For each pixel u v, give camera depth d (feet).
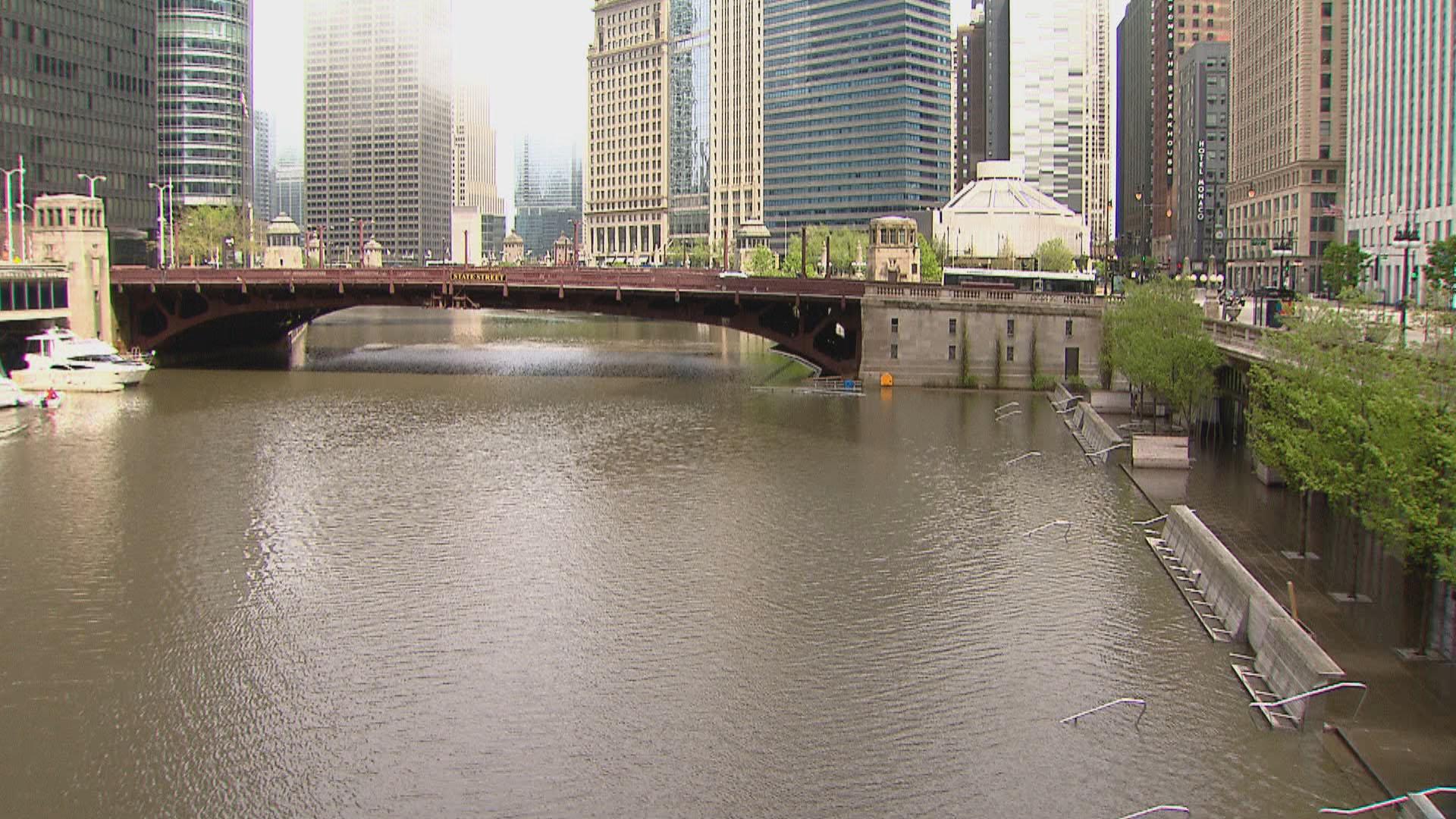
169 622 162.40
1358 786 116.78
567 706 136.46
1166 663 147.54
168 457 270.87
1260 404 220.84
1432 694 133.18
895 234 535.19
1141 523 212.23
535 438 298.15
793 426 319.27
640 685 142.10
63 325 436.76
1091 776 120.16
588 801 116.78
